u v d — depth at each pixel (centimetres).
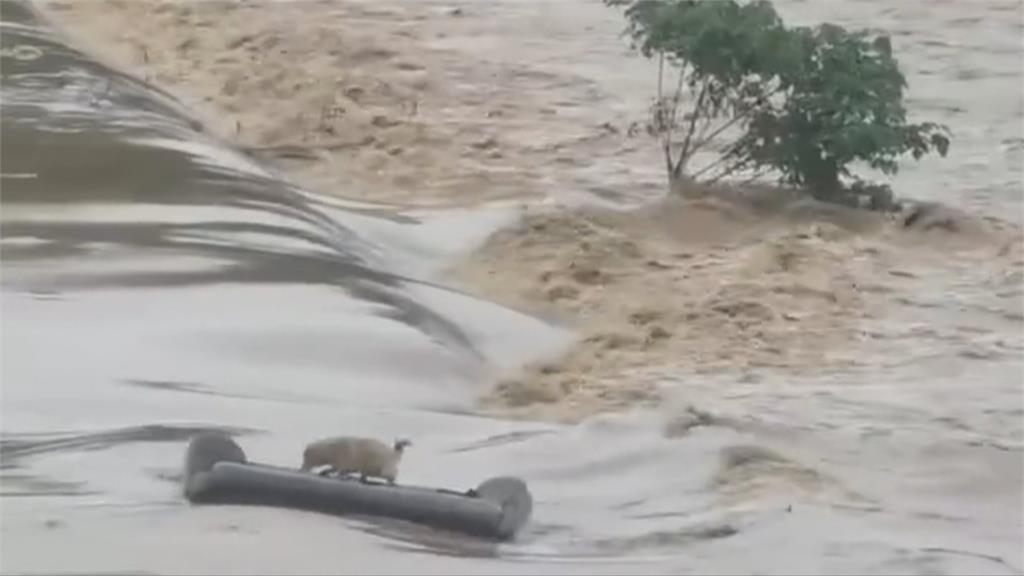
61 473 1797
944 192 2567
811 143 2561
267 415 1939
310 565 1675
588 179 2570
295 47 2877
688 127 2630
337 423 1942
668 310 2252
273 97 2745
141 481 1797
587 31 2928
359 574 1670
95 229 2262
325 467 1827
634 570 1727
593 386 2077
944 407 2048
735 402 2042
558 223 2450
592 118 2702
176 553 1673
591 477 1880
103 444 1853
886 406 2031
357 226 2417
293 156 2597
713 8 2633
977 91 2741
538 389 2064
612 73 2789
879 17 2936
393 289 2253
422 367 2075
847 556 1759
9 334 2022
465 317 2219
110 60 2791
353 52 2866
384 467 1830
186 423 1906
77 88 2639
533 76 2811
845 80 2566
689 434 1956
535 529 1783
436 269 2341
